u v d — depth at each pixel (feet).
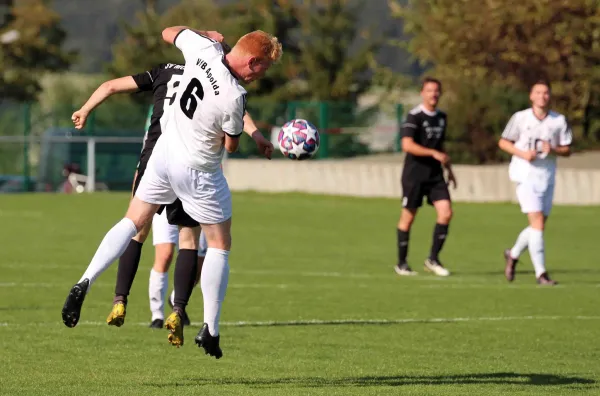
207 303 67.15
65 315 63.77
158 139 67.51
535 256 129.70
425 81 138.31
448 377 72.49
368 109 336.70
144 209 66.33
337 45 438.81
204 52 64.59
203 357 78.48
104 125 330.13
